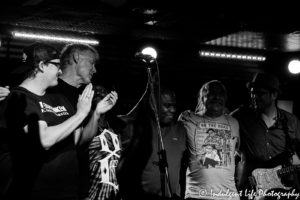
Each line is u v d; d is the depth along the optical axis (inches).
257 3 224.1
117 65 350.9
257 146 168.9
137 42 299.1
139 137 142.3
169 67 372.8
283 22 255.3
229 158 154.3
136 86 357.7
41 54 111.9
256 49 335.3
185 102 383.6
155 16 252.4
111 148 148.7
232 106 393.4
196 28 278.2
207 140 153.6
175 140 146.0
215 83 160.7
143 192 138.5
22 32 261.4
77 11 245.6
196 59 359.9
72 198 113.6
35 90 112.7
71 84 140.3
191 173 152.3
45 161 108.9
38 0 226.1
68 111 119.8
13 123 107.0
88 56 140.9
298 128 173.2
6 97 110.0
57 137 106.7
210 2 224.5
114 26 279.9
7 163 107.0
